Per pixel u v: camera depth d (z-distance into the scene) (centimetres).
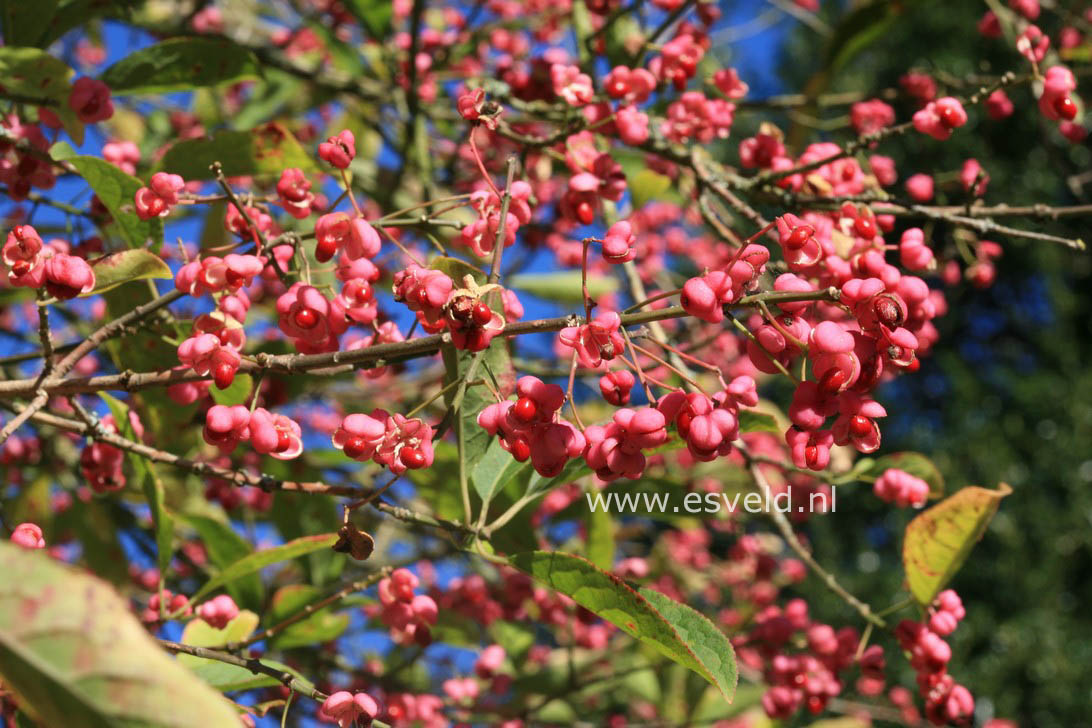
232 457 107
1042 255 326
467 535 82
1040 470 307
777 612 104
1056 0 131
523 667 124
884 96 112
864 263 81
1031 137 314
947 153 309
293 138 90
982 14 334
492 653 113
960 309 344
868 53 349
